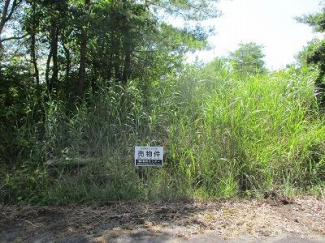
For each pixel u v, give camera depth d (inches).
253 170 247.0
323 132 274.1
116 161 245.1
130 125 279.1
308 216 196.4
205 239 167.5
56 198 220.1
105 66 358.3
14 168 249.6
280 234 172.9
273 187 239.9
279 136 271.1
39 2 310.8
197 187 241.0
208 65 359.9
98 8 299.0
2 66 323.3
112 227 181.6
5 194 227.8
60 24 314.7
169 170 250.2
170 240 166.1
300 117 292.4
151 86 330.0
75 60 375.6
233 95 304.5
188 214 197.3
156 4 361.4
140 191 229.0
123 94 298.8
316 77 335.6
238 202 219.9
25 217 200.2
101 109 291.6
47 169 247.1
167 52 361.7
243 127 262.7
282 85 326.0
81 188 228.1
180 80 328.8
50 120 271.4
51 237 173.9
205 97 305.6
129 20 295.7
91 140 270.7
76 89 357.4
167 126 283.4
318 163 254.1
